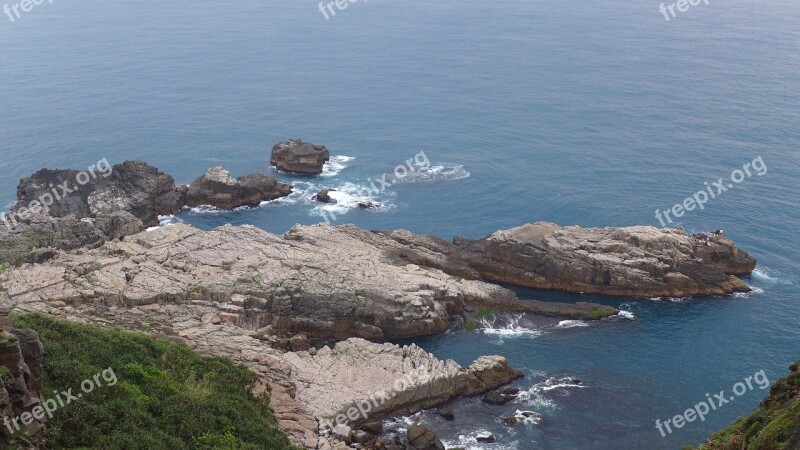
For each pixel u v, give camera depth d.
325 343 83.44
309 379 71.62
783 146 141.00
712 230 109.69
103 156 140.50
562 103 169.62
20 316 56.34
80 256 88.06
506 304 91.00
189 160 138.88
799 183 124.44
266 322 83.50
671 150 140.00
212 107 169.25
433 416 71.62
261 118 162.12
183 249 91.50
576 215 115.56
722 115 159.38
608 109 164.88
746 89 177.88
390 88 183.88
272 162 135.88
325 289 85.44
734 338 85.81
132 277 84.44
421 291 87.75
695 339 85.75
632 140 145.50
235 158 139.88
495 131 152.25
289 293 84.94
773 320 89.31
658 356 82.50
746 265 99.25
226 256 90.88
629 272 95.38
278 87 185.00
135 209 112.19
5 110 165.50
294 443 58.06
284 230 111.56
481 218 115.50
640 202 119.06
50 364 46.91
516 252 98.81
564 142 145.38
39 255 88.69
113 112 165.12
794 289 96.06
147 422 47.28
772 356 82.50
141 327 73.62
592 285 96.44
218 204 119.06
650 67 198.88
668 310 92.12
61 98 174.62
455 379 74.38
